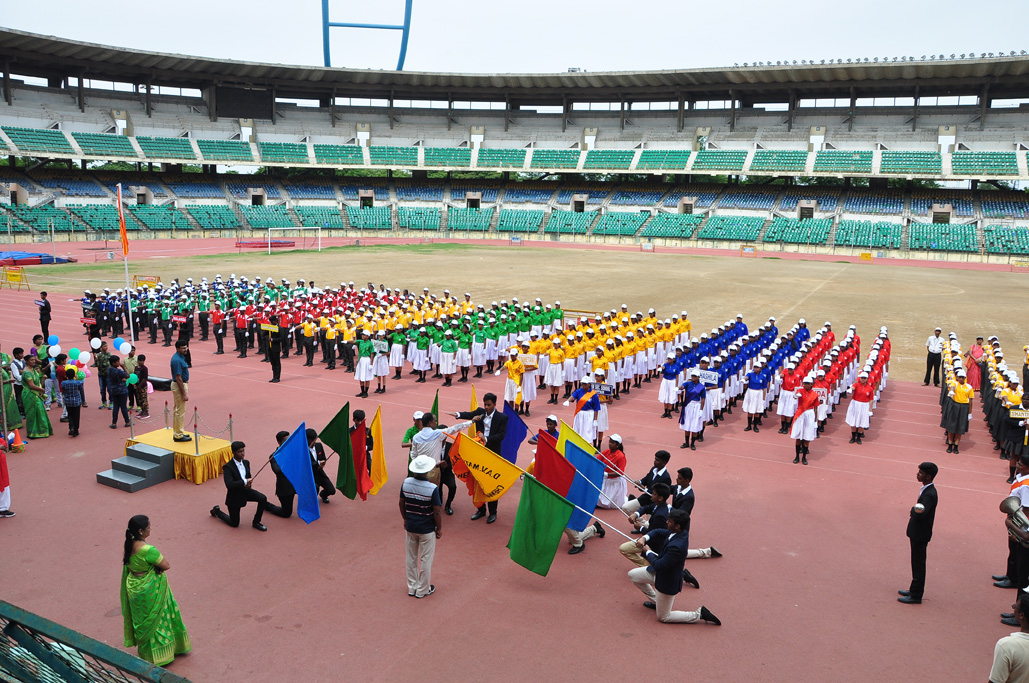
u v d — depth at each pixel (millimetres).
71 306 40406
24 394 18203
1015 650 7215
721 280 56750
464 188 103250
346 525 13766
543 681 9094
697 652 9828
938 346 26922
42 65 81938
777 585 11773
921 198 85438
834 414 23234
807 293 50125
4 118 78188
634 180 102000
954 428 18938
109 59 81125
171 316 31281
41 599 10742
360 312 32000
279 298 36625
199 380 25422
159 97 93188
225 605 10742
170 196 89000
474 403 17531
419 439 14047
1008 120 85062
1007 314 42500
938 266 71688
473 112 106188
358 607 10781
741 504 15195
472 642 9938
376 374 23859
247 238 86000
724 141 94312
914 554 11125
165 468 15773
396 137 101000
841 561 12680
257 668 9219
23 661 4977
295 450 13633
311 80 94312
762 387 20516
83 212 79938
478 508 14281
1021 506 12172
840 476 17094
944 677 9398
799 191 92375
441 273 57438
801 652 9891
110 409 21406
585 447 14383
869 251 80312
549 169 97750
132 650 9391
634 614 10812
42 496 14688
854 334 26922
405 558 12375
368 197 100562
